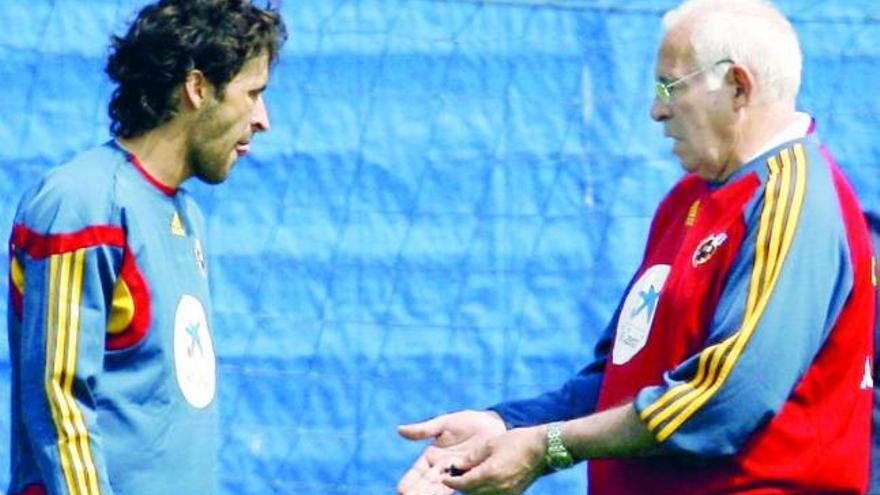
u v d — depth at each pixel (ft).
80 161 51.88
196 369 53.62
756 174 49.85
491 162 77.82
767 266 48.55
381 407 77.15
